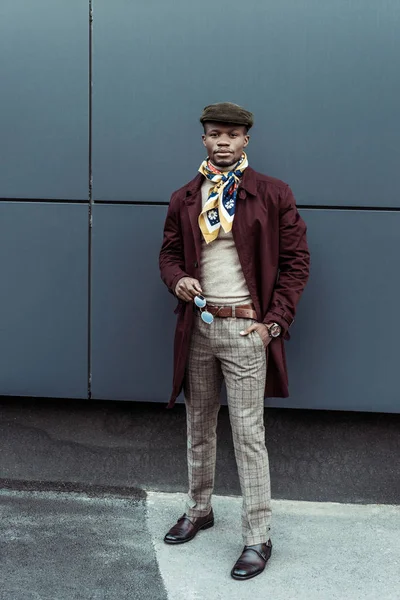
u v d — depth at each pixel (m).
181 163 3.36
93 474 3.57
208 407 3.03
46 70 3.38
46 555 2.94
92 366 3.51
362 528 3.21
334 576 2.83
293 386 3.41
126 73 3.34
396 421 3.45
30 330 3.51
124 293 3.46
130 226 3.42
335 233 3.33
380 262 3.32
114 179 3.40
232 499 3.46
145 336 3.47
